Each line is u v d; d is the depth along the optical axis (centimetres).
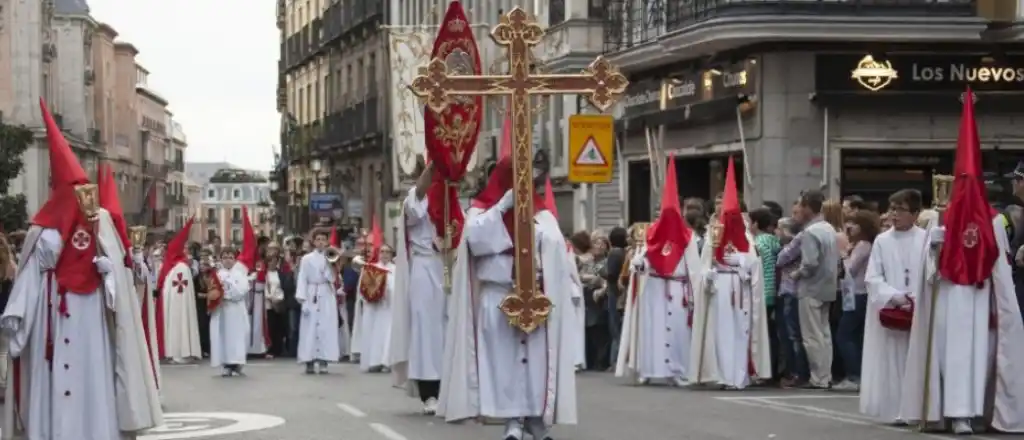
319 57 7300
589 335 2436
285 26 8462
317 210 5884
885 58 2866
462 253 1263
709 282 1947
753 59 2941
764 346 1962
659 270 2030
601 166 2583
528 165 1245
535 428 1277
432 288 1609
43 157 9069
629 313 2091
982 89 2867
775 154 2892
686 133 3291
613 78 1281
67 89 10356
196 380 2292
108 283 1262
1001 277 1395
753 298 1959
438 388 1623
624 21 3578
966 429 1391
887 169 2919
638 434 1384
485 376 1252
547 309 1230
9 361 1270
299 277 2506
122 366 1272
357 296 2841
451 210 1594
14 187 8919
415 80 1271
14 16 8988
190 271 2905
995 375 1394
